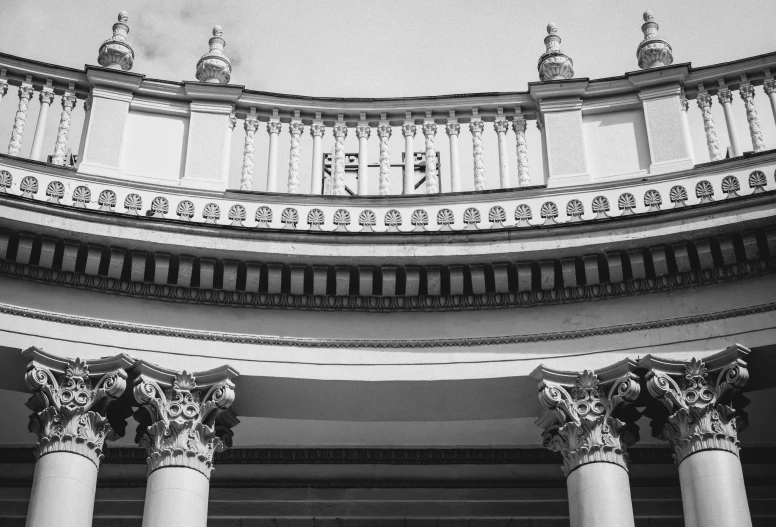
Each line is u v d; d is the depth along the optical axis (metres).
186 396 22.23
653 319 22.81
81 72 24.50
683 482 21.64
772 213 22.31
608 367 22.31
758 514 25.83
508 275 23.14
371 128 24.98
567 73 25.16
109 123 24.19
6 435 25.25
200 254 22.91
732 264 22.70
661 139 24.06
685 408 21.89
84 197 23.23
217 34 25.70
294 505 25.98
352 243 23.08
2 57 24.23
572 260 22.95
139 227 22.78
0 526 25.42
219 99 24.69
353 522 26.02
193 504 21.44
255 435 25.56
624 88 24.64
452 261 23.00
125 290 22.92
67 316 22.58
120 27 25.48
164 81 24.56
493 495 26.08
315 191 24.22
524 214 23.47
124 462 25.47
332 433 25.61
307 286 23.22
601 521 21.22
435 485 26.05
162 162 24.16
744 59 24.44
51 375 21.95
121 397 22.38
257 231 22.95
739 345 22.00
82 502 21.14
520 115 24.83
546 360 22.80
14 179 23.11
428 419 23.66
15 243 22.56
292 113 24.86
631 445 23.14
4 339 22.19
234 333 23.00
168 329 22.83
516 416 23.45
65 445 21.47
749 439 25.53
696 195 23.14
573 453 21.94
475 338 23.03
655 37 25.34
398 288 23.27
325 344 23.05
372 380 22.80
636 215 22.69
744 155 23.22
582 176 23.84
